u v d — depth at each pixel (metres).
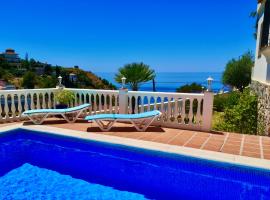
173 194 4.43
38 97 8.80
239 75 22.12
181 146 5.56
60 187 4.67
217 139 6.15
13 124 7.63
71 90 9.09
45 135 6.80
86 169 5.43
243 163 4.61
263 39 9.43
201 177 4.90
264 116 8.23
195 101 9.63
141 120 7.05
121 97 8.07
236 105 9.96
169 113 7.40
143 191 4.54
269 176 4.39
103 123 7.70
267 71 8.73
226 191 4.48
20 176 5.12
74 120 7.96
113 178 5.05
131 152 5.59
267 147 5.56
